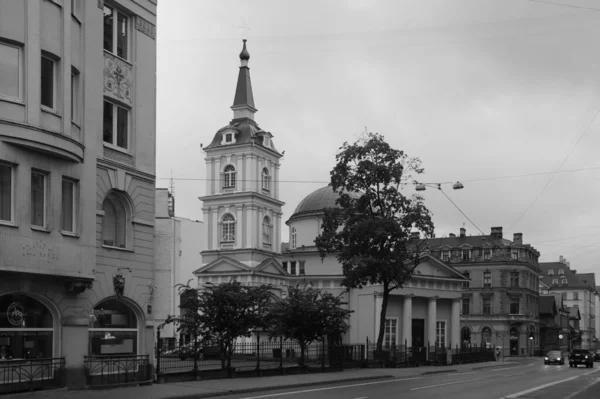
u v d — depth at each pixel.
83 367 24.03
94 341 25.30
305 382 29.88
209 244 70.56
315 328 36.84
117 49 27.44
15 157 21.25
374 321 58.22
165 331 51.28
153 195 28.52
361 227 45.44
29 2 21.72
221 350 31.62
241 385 27.08
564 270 168.88
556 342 120.56
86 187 24.22
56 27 22.88
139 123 27.95
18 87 21.50
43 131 21.77
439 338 63.25
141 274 27.44
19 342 22.16
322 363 38.38
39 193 22.44
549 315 117.25
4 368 21.23
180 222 71.81
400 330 59.47
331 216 47.91
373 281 47.03
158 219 39.81
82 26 24.84
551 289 166.25
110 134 26.72
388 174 46.38
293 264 69.44
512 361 75.75
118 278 26.00
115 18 27.39
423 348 54.34
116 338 26.28
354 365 43.44
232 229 70.06
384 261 45.81
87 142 24.52
